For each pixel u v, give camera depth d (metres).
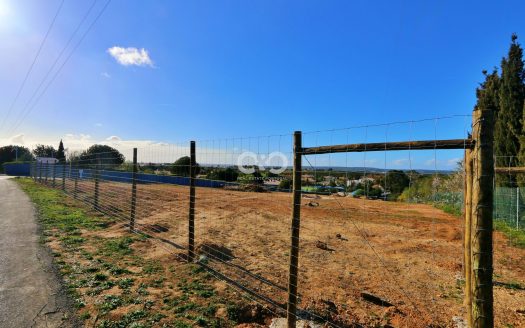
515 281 6.24
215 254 7.04
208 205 15.22
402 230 11.12
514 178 13.25
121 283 5.12
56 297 4.55
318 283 5.76
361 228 11.34
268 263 6.70
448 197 17.03
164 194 18.17
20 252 6.62
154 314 4.16
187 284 5.25
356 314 4.61
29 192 19.16
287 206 15.82
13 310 4.18
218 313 4.34
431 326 4.34
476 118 2.47
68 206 13.35
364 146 3.29
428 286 5.82
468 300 2.96
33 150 81.31
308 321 4.25
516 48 15.31
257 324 4.22
